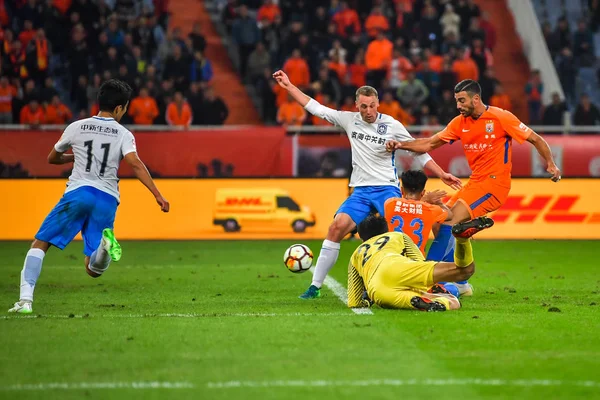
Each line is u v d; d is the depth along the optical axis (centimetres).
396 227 2567
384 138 2797
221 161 5666
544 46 7112
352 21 6675
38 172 5534
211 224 5125
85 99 6084
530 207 5116
